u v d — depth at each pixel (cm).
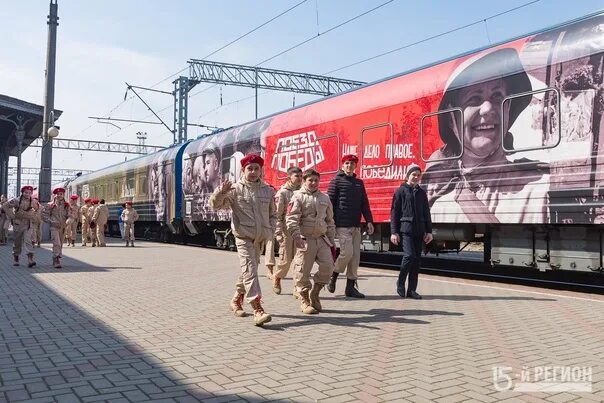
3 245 2025
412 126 1033
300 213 648
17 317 634
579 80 768
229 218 1705
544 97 811
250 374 417
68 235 2030
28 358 460
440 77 985
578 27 787
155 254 1592
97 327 582
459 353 473
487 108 893
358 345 504
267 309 688
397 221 769
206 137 1941
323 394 371
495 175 873
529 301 732
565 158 778
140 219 2534
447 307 693
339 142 1220
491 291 827
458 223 961
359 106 1168
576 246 790
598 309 669
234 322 608
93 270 1135
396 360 453
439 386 388
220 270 1136
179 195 2106
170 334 550
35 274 1060
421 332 555
